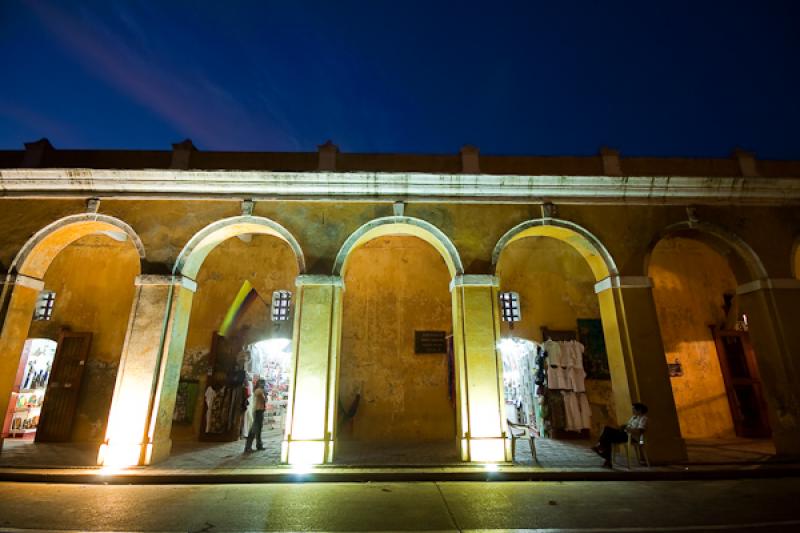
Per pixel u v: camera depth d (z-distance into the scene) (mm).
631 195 9977
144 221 9594
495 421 8484
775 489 6742
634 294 9328
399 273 13414
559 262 13664
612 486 6992
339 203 9773
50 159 10094
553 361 12406
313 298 9086
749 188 10039
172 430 11797
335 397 8820
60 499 6180
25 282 9422
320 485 7051
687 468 7859
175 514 5438
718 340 13062
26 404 12656
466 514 5434
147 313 8984
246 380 12141
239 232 10016
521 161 10273
